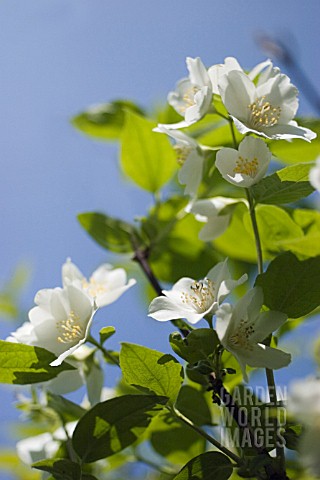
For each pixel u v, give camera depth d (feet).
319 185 1.89
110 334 2.09
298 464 2.01
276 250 2.25
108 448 2.04
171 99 2.27
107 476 2.35
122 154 2.56
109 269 2.31
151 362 2.01
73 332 2.07
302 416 1.82
